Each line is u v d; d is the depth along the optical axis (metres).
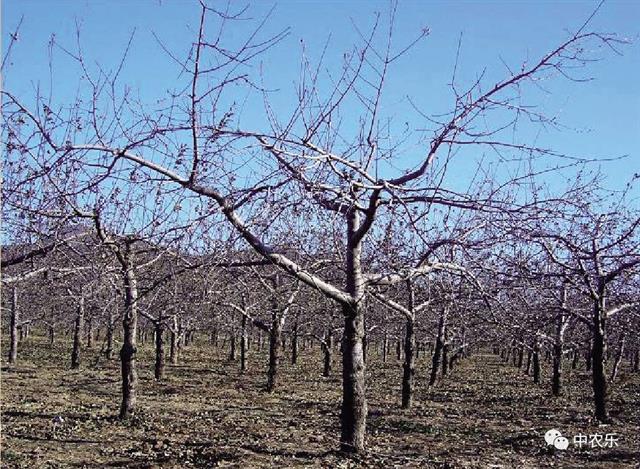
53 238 9.00
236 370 30.41
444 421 15.98
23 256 8.95
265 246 9.06
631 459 11.45
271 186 8.07
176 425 14.01
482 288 9.62
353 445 10.35
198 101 7.72
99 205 9.16
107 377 25.36
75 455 10.70
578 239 11.86
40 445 11.45
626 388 25.42
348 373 10.30
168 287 13.89
